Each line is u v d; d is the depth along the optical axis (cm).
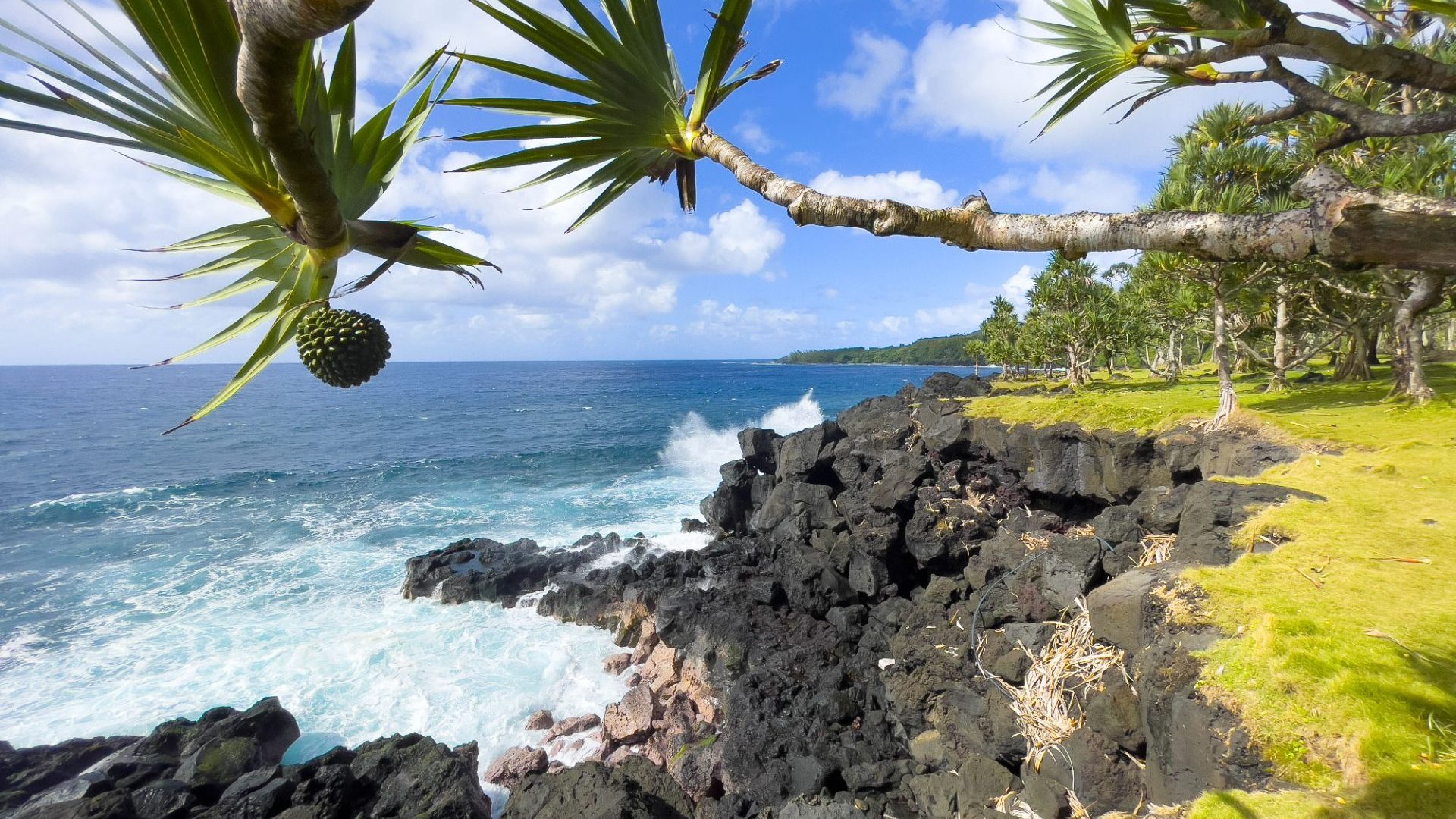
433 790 845
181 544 2081
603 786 779
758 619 1312
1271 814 370
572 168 209
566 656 1331
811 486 1702
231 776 890
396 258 156
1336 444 1072
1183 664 507
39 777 897
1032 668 768
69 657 1320
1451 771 354
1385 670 441
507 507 2523
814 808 790
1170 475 1309
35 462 3753
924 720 895
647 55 191
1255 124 274
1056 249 154
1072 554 880
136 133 121
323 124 142
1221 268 1357
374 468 3384
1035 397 2094
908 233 166
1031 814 657
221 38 105
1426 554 616
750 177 186
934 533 1375
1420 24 293
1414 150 1291
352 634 1427
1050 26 278
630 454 3656
